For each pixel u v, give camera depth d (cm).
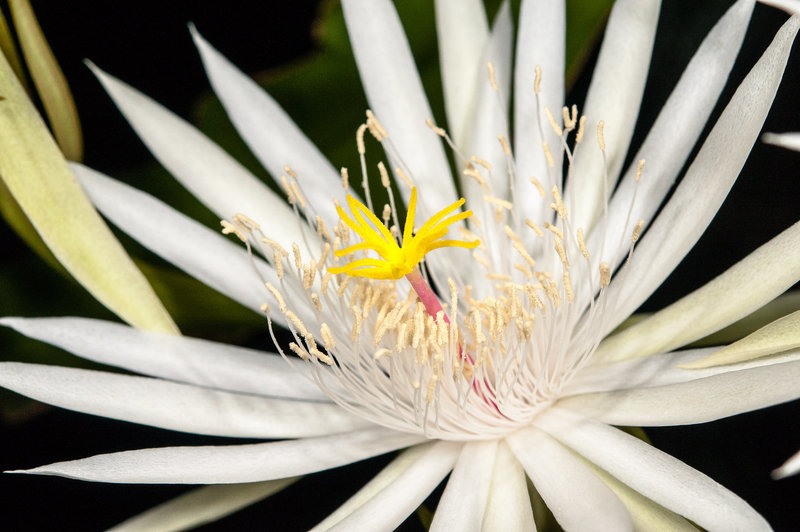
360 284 34
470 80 36
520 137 36
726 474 35
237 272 35
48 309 36
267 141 36
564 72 36
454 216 33
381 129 35
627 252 34
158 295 36
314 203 36
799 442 35
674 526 30
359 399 33
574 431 32
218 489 32
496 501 32
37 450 36
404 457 33
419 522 35
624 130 35
